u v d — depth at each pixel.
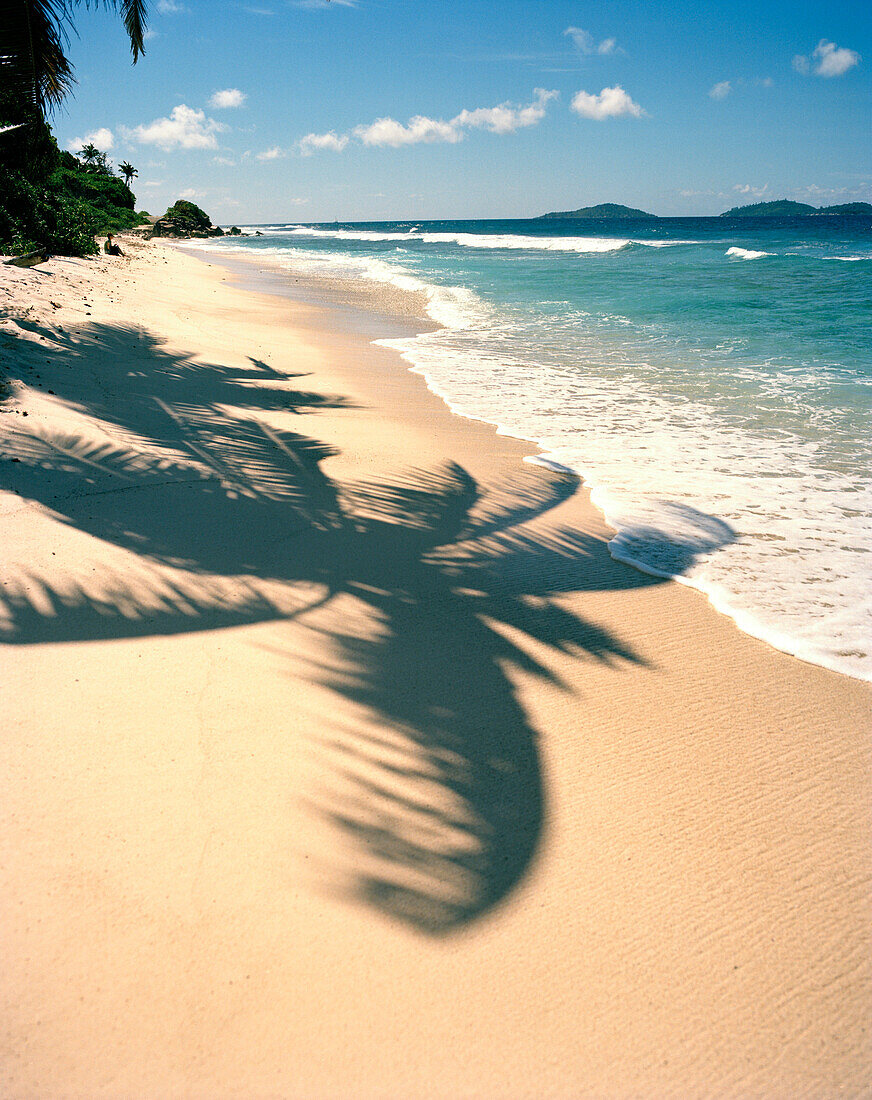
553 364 11.61
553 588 4.36
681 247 49.03
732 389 9.77
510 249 56.78
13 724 2.73
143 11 10.64
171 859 2.26
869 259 32.00
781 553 4.96
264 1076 1.73
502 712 3.15
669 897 2.31
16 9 9.91
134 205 79.62
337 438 6.95
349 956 2.02
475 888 2.28
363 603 3.94
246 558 4.26
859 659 3.73
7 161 19.27
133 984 1.89
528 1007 1.94
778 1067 1.85
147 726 2.80
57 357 7.79
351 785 2.63
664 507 5.75
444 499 5.67
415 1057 1.80
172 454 5.70
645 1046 1.87
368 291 23.69
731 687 3.47
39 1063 1.71
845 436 7.62
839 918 2.27
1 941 1.96
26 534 4.02
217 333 12.06
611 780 2.81
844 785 2.85
